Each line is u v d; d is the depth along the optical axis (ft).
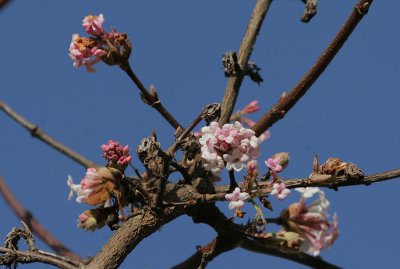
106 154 16.92
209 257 18.45
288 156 16.61
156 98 18.22
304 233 18.81
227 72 19.98
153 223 16.46
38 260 16.67
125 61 17.94
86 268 16.22
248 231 17.79
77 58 17.93
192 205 16.55
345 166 16.37
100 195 17.29
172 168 18.33
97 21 17.90
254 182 15.67
